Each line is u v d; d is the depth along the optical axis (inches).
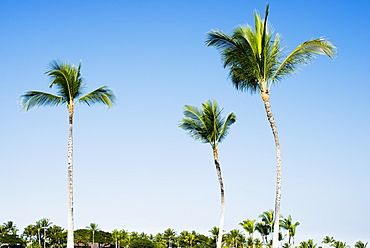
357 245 4822.8
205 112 991.6
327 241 4827.8
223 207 984.3
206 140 1015.6
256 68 697.6
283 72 713.0
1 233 4817.9
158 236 5999.0
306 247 3415.4
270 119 685.9
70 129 805.9
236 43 691.4
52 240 5334.6
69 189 778.8
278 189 663.1
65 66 805.9
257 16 698.8
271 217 2453.2
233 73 732.7
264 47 689.6
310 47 672.4
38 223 5334.6
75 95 821.2
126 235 5393.7
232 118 1017.5
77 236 5201.8
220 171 1000.2
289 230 2596.0
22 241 4776.1
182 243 5954.7
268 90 700.7
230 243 4800.7
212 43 703.1
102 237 5324.8
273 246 642.8
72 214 769.6
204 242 5403.5
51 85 780.6
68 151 795.4
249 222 2807.6
